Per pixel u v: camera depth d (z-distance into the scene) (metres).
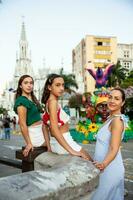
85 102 21.78
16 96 3.70
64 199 1.46
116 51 83.31
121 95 3.26
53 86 3.07
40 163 2.82
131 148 15.96
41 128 3.53
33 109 3.49
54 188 1.41
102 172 2.99
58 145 2.94
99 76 24.53
